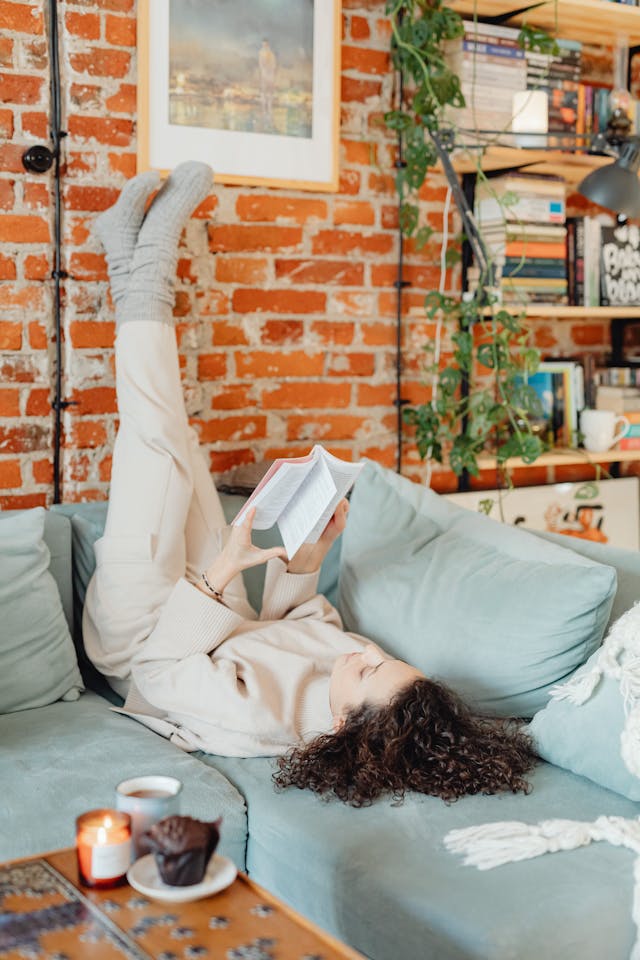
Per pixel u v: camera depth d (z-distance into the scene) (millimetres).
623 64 3127
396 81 2881
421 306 3004
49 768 1761
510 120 2918
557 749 1825
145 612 2164
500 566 2117
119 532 2215
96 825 1228
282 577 2219
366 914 1486
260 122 2666
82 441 2496
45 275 2426
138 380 2303
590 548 2229
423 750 1743
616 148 2750
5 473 2432
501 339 2879
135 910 1166
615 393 3242
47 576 2182
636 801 1711
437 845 1566
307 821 1647
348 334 2883
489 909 1384
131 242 2367
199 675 1958
